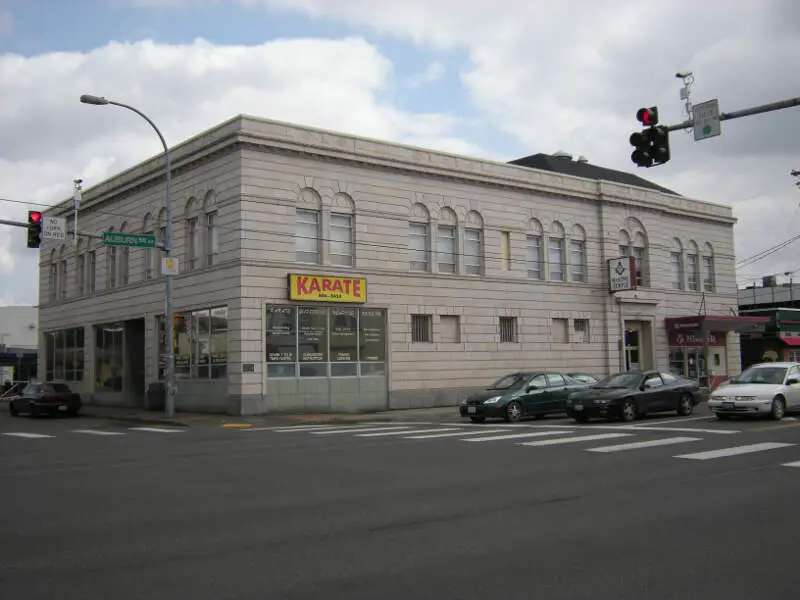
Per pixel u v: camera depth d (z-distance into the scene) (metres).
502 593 5.96
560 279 38.78
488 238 36.00
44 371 45.22
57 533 8.28
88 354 40.28
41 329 45.41
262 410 29.00
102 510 9.59
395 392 32.34
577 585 6.14
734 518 8.53
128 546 7.64
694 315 44.81
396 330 32.72
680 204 44.81
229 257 29.61
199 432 23.08
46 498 10.55
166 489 11.20
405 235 33.31
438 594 5.96
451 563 6.83
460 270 34.91
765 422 19.97
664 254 43.44
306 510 9.36
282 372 29.75
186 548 7.53
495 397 23.78
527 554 7.10
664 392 22.98
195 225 32.16
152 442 19.48
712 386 44.72
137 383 37.25
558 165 44.00
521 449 15.31
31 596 6.04
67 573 6.69
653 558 6.91
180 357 32.59
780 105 14.85
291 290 29.66
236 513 9.25
